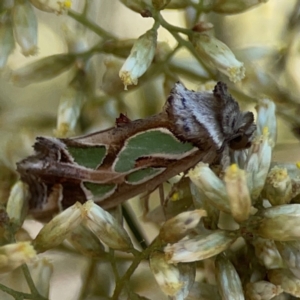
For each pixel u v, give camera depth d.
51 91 0.15
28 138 0.14
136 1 0.14
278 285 0.13
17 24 0.14
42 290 0.14
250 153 0.13
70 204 0.14
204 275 0.14
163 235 0.13
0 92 0.15
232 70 0.14
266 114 0.14
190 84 0.15
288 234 0.13
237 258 0.13
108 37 0.14
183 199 0.14
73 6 0.15
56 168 0.14
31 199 0.14
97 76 0.14
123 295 0.13
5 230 0.13
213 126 0.13
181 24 0.15
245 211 0.13
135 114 0.14
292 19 0.15
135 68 0.14
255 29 0.15
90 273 0.14
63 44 0.15
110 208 0.14
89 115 0.14
